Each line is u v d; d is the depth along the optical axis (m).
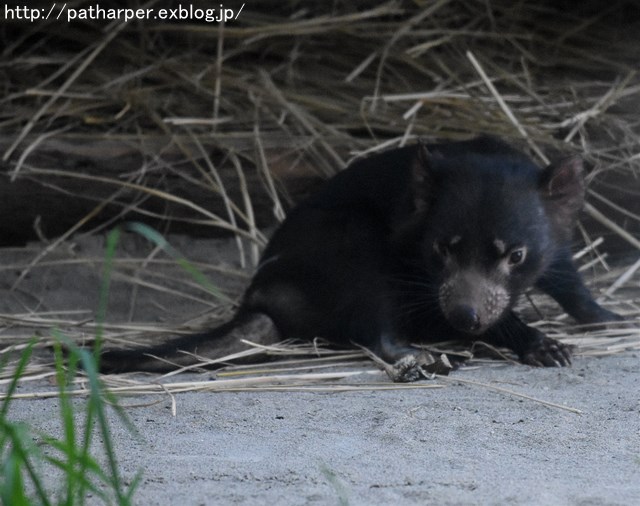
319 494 6.03
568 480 6.34
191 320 11.13
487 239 9.56
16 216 12.49
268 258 10.76
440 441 7.19
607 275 11.82
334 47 14.70
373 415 7.79
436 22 15.07
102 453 6.87
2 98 13.67
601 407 8.01
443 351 9.91
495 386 8.66
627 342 10.12
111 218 12.71
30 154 12.37
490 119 13.03
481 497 5.98
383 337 10.07
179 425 7.57
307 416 7.79
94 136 12.59
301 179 12.72
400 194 10.52
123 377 9.26
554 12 15.55
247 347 9.99
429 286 10.21
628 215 12.50
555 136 13.07
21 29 14.61
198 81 13.63
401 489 6.13
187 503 5.88
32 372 9.16
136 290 11.84
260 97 13.48
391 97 13.13
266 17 14.91
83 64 13.46
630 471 6.55
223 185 12.60
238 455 6.86
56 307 11.55
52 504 5.67
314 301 10.40
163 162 12.49
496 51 15.02
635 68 14.74
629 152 12.78
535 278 9.84
